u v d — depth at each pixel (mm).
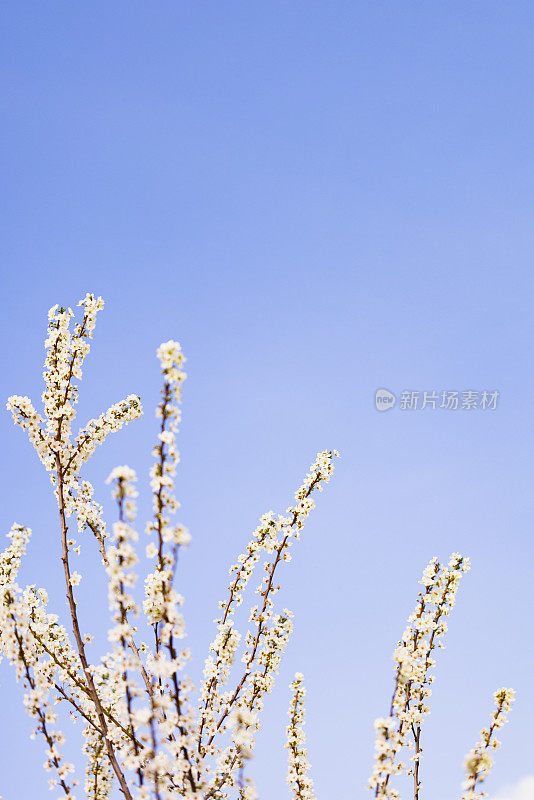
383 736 6047
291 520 7648
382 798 5914
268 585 7469
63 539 6965
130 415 7980
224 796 6484
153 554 5379
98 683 6746
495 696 6508
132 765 5492
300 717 7410
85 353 7754
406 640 7043
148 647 6801
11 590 5727
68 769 5562
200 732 6758
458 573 7359
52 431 7594
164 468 5449
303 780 7117
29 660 5656
